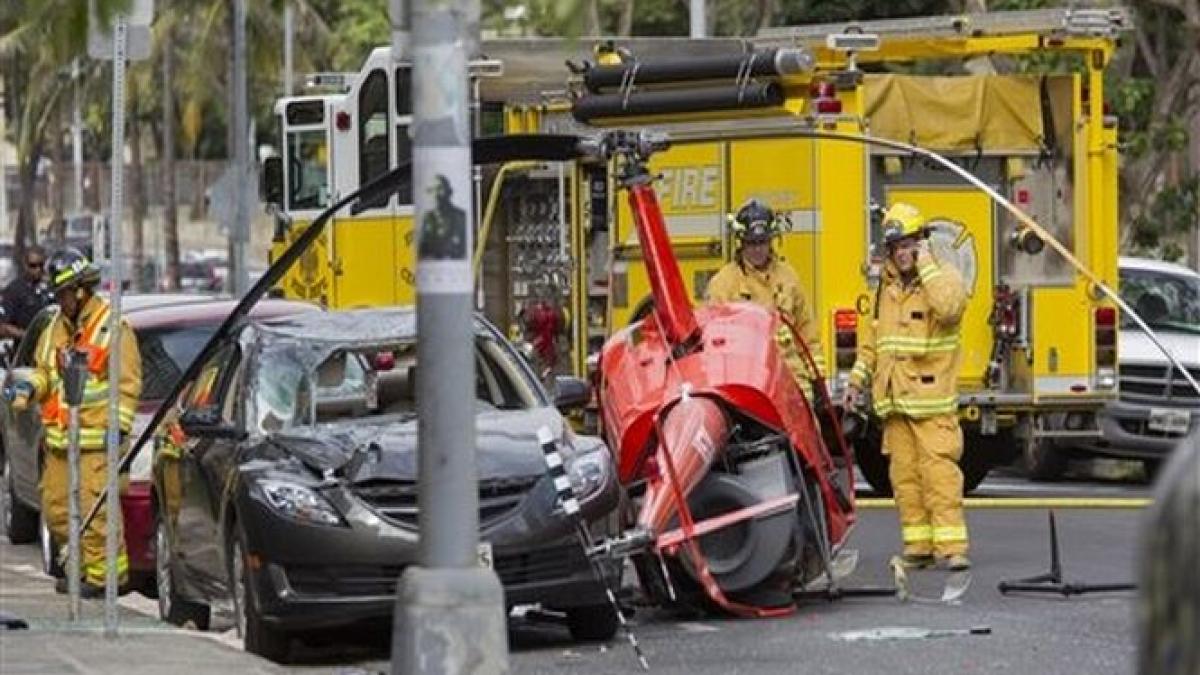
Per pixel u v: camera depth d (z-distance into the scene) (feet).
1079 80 144.15
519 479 91.35
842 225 137.39
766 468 100.27
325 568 90.07
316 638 99.96
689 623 99.50
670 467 97.35
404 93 166.61
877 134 140.26
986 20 143.95
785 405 100.63
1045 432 145.48
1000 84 143.02
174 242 520.01
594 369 111.65
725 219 140.36
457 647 65.21
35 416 137.80
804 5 238.48
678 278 102.32
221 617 107.45
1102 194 144.66
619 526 94.89
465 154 66.33
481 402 99.66
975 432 147.95
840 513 104.99
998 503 140.15
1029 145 143.43
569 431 96.68
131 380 116.06
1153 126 210.79
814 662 88.33
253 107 510.17
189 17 438.40
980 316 143.23
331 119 173.58
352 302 171.83
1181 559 30.76
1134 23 203.92
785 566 99.76
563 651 92.63
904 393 109.60
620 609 95.61
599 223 149.28
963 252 142.31
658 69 139.03
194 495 101.60
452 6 54.80
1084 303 144.97
